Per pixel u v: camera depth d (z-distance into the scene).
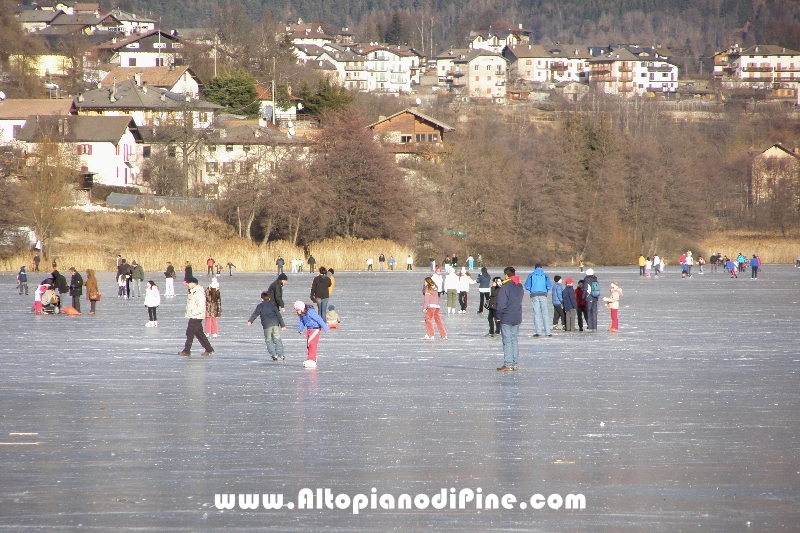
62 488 41.62
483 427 54.22
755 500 39.75
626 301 174.25
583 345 99.00
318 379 73.75
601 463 45.78
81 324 125.12
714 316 139.75
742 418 56.84
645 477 43.31
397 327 121.19
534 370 78.94
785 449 48.59
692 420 56.22
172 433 52.66
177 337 108.31
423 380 73.00
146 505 39.28
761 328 119.69
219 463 45.88
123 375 76.25
